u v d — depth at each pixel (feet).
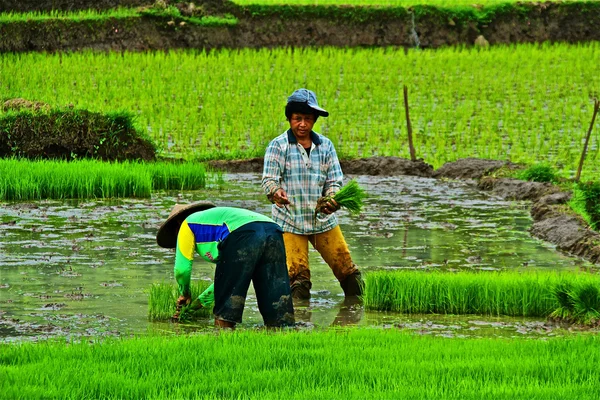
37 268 63.67
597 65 214.48
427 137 139.64
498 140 137.08
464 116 152.56
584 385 36.11
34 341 45.85
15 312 52.06
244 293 48.83
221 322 48.93
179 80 185.68
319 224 57.36
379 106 165.37
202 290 53.57
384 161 119.65
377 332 45.85
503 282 54.60
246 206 91.71
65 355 39.73
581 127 148.15
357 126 147.74
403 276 55.57
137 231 78.18
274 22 246.88
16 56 202.08
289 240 57.47
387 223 84.12
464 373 37.65
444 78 196.03
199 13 243.40
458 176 115.44
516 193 100.48
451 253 71.26
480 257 69.62
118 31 230.68
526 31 259.60
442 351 41.45
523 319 53.16
